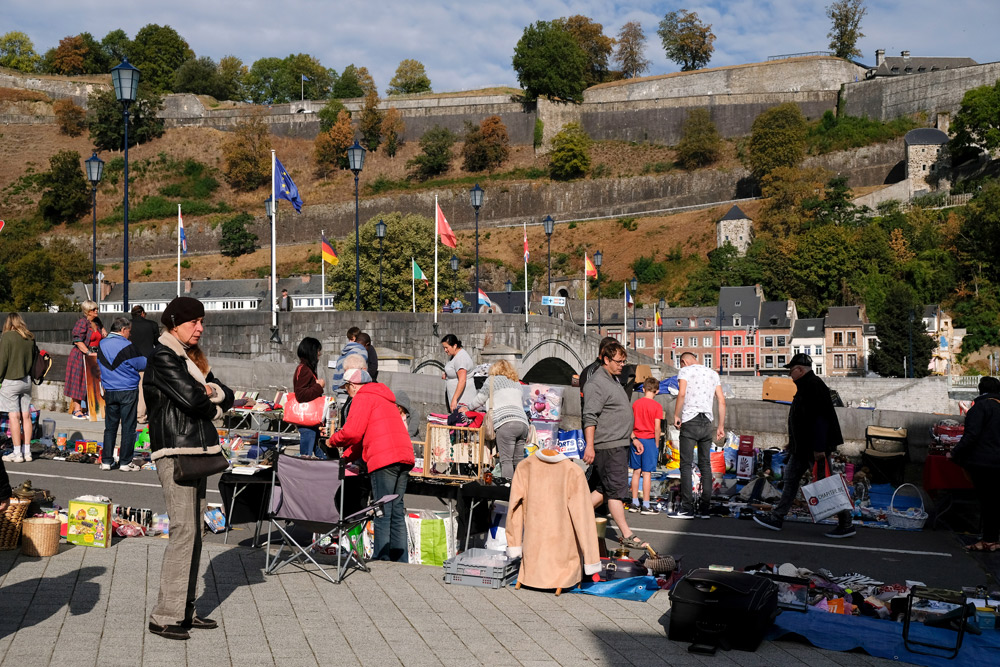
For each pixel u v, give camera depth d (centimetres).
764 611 588
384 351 2139
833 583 732
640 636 606
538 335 3572
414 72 15088
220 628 595
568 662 550
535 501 731
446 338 1159
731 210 9994
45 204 11475
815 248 9225
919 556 891
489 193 11406
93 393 1667
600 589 716
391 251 7488
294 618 621
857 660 570
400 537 820
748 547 922
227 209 11762
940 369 8388
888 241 9319
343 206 11300
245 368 2036
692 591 599
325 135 12025
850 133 10875
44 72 14412
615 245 10600
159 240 11394
